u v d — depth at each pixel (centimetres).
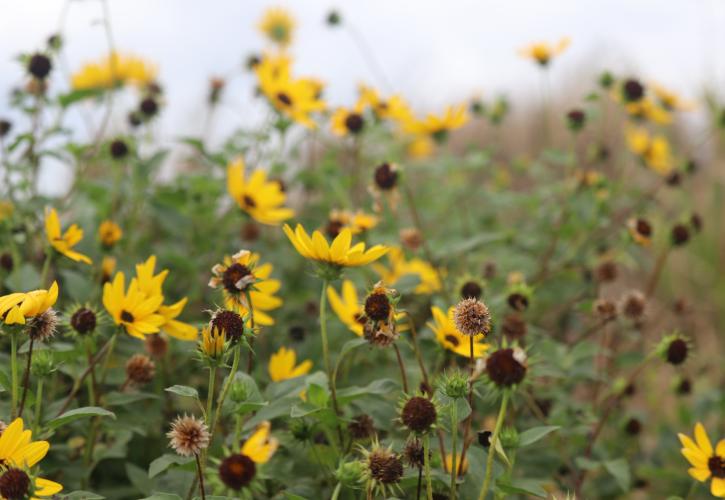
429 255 123
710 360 178
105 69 151
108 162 132
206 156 130
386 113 139
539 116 302
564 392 124
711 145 256
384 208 148
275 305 103
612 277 127
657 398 150
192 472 96
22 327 90
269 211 120
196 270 121
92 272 113
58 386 108
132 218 127
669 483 123
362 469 91
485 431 94
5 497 83
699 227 133
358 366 110
